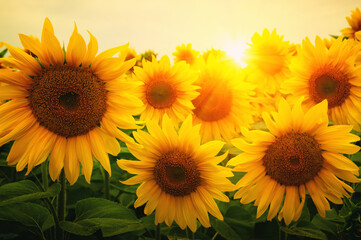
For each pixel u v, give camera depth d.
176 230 0.69
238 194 0.67
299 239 0.69
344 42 0.79
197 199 0.67
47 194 0.56
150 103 0.93
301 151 0.66
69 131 0.65
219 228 0.65
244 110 0.91
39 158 0.64
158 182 0.67
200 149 0.66
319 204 0.66
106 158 0.66
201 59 0.93
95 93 0.65
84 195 0.80
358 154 0.82
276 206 0.67
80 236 0.65
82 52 0.64
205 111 0.90
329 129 0.66
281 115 0.66
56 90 0.63
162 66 0.92
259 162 0.68
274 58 0.98
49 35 0.62
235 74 0.90
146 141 0.67
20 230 0.64
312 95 0.81
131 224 0.60
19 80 0.63
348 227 0.64
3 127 0.63
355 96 0.79
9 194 0.57
